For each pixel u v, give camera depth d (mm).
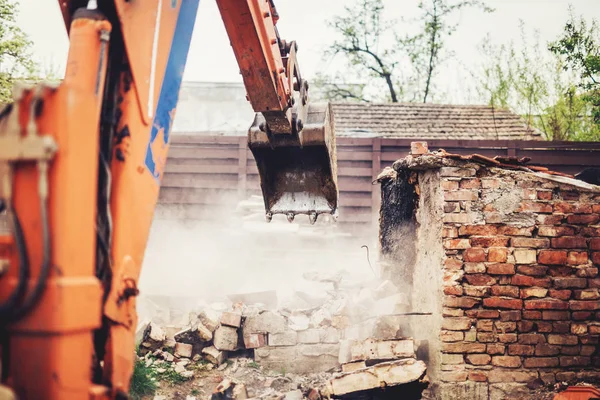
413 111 13977
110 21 1884
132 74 1889
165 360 4703
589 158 10039
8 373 1472
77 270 1494
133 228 1883
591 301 4195
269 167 3463
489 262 4203
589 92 13969
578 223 4258
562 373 4129
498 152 10148
